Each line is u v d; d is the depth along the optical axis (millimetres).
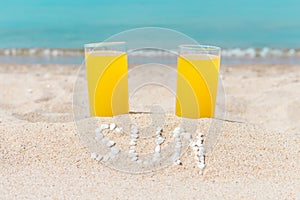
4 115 907
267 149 696
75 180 617
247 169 645
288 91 1101
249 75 1353
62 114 914
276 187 606
